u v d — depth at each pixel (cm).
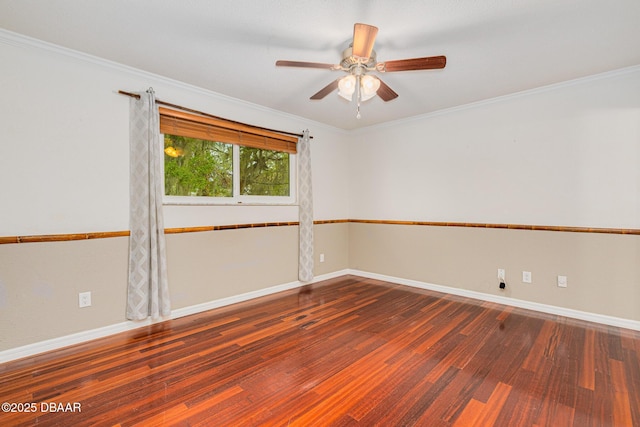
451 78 282
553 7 183
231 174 346
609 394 180
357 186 468
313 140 425
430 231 391
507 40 219
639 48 231
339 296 366
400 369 207
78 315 242
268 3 179
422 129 396
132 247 267
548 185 309
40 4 181
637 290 268
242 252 348
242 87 304
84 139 246
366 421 159
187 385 188
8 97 215
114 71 258
